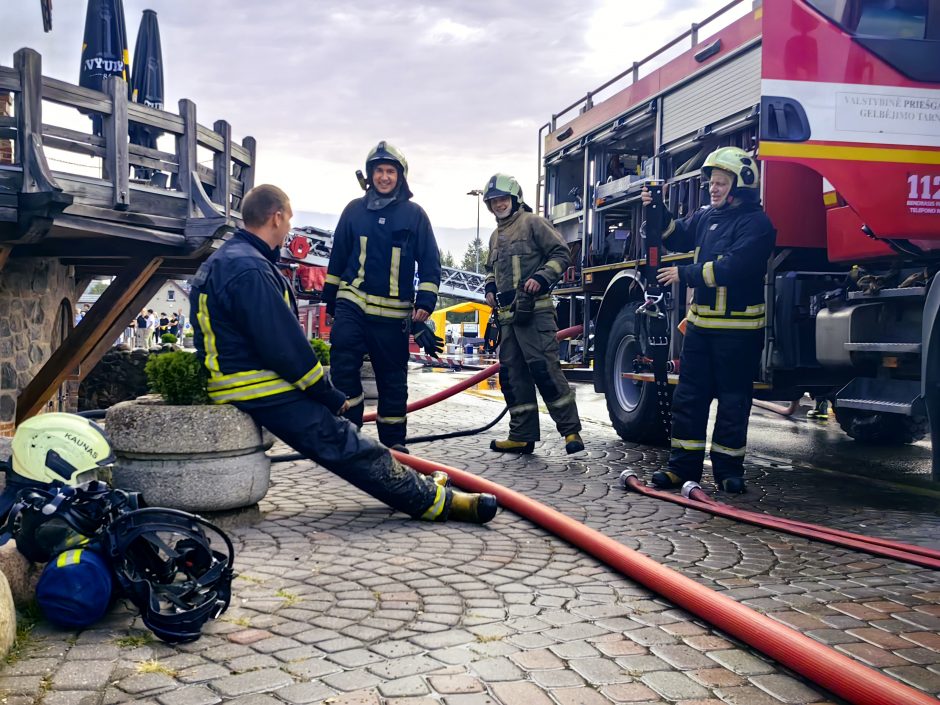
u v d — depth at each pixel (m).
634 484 5.44
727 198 5.38
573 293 9.40
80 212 7.41
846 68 5.06
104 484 2.83
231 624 2.80
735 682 2.42
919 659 2.64
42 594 2.62
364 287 6.03
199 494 3.98
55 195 6.69
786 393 6.36
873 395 5.43
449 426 8.93
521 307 6.62
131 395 12.64
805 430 9.60
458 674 2.42
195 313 4.01
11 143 8.23
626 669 2.49
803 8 5.02
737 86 6.37
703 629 2.86
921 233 5.16
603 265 8.34
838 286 5.81
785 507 5.15
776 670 2.52
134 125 8.41
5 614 2.47
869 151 5.09
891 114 5.10
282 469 5.95
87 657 2.48
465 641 2.69
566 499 5.15
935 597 3.27
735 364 5.43
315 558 3.64
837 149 5.06
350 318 6.02
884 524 4.71
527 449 7.05
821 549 4.01
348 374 6.07
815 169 5.06
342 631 2.75
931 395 4.98
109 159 7.73
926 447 8.16
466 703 2.23
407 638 2.70
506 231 6.81
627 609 3.05
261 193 4.02
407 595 3.15
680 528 4.44
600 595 3.21
